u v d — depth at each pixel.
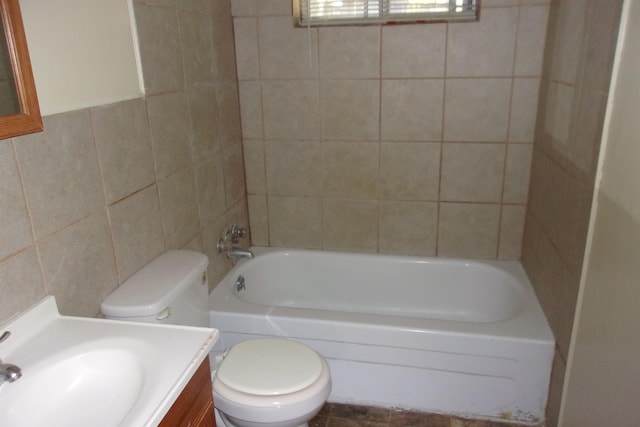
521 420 1.93
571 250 1.66
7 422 0.98
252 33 2.37
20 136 1.14
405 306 2.58
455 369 1.91
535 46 2.14
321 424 1.96
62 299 1.30
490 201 2.40
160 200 1.75
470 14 2.18
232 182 2.44
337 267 2.61
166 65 1.76
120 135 1.51
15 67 1.10
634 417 1.16
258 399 1.52
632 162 1.23
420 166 2.42
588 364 1.48
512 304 2.27
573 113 1.70
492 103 2.25
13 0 1.08
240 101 2.49
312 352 1.72
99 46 1.40
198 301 1.66
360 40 2.28
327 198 2.57
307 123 2.46
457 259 2.49
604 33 1.44
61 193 1.27
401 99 2.33
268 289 2.64
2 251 1.11
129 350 1.11
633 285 1.19
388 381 1.99
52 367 1.07
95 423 1.01
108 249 1.47
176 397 0.98
